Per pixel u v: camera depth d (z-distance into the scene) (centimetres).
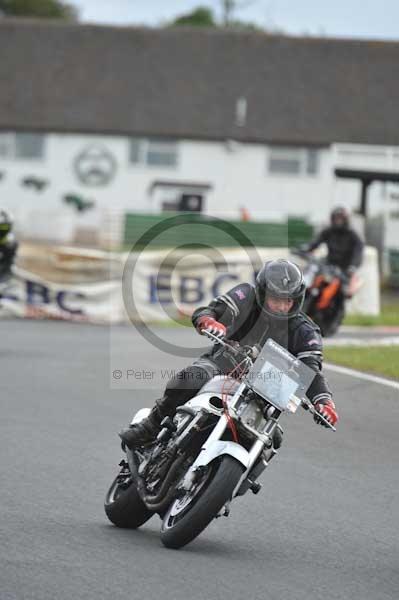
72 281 7188
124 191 18625
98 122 18575
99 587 2006
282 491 2916
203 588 2047
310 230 11706
